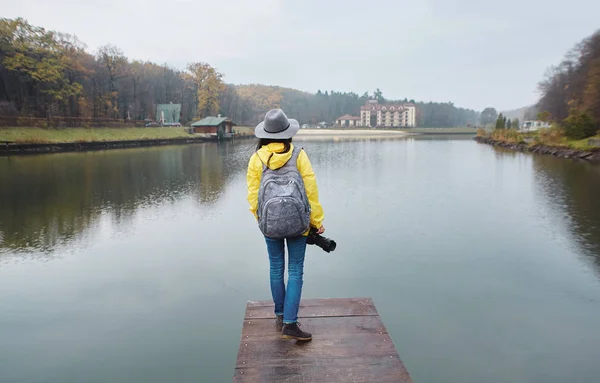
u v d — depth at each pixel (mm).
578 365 4324
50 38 44188
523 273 6680
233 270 6855
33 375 4164
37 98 44500
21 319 5258
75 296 5898
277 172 2645
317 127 135125
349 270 6789
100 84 57875
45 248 7965
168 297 5875
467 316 5305
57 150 33625
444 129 128500
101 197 13086
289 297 2717
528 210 11148
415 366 4297
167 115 72438
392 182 16422
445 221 9945
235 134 70062
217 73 81750
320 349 2670
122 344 4703
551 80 57188
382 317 5266
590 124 32844
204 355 4508
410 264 7070
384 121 155875
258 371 2447
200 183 16203
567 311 5441
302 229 2607
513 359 4426
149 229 9328
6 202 12234
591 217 10266
